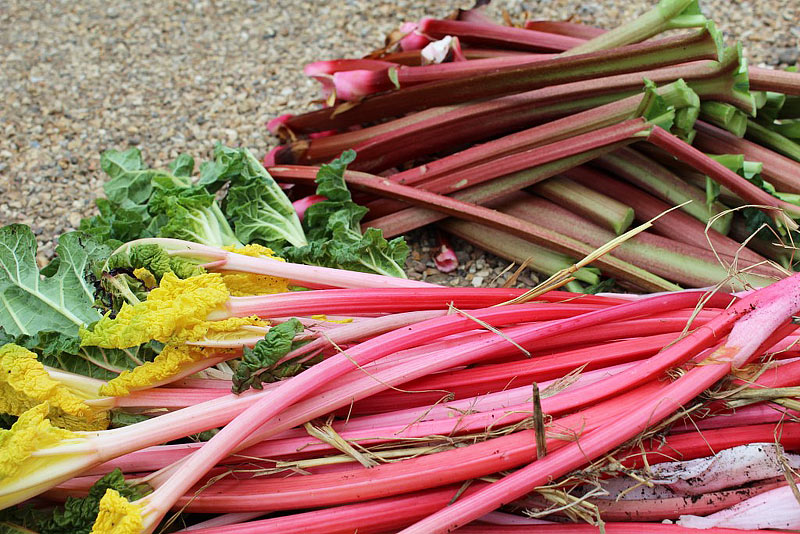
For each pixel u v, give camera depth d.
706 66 2.38
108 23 4.08
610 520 1.59
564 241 2.37
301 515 1.53
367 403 1.75
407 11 3.96
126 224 2.34
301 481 1.57
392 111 2.83
